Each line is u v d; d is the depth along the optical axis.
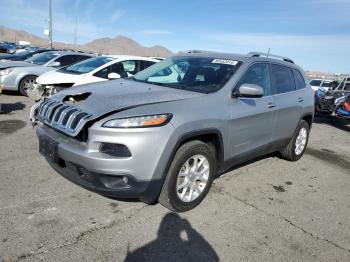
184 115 3.40
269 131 4.85
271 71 4.95
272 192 4.51
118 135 3.08
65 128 3.35
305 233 3.54
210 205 3.91
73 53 11.48
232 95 4.06
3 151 5.09
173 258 2.92
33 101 9.52
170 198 3.46
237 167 5.32
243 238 3.32
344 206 4.34
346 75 12.49
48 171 4.43
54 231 3.11
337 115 10.44
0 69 9.88
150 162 3.17
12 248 2.82
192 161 3.64
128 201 3.79
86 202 3.70
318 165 5.97
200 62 4.58
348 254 3.25
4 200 3.59
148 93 3.72
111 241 3.06
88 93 3.74
